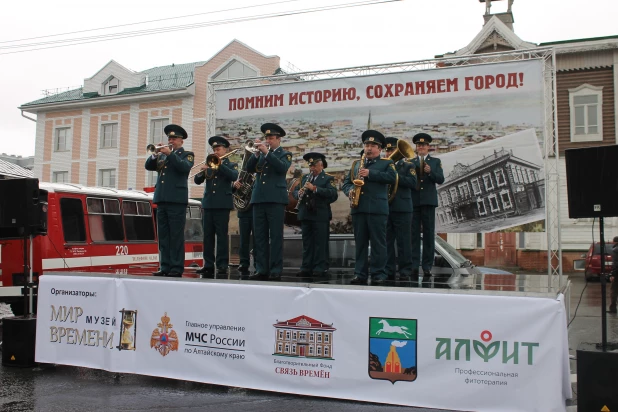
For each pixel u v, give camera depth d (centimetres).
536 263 2170
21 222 775
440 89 1002
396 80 1026
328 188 810
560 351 491
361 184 650
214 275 748
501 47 2255
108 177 3070
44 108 3161
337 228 1053
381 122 1034
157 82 3103
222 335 614
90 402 580
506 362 507
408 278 740
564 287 596
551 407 490
